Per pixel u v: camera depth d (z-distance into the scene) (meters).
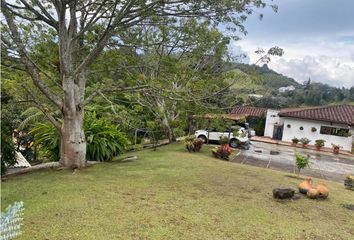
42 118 13.02
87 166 9.55
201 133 21.47
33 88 9.72
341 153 24.77
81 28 9.34
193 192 7.20
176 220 5.31
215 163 12.15
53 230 4.58
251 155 18.39
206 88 9.73
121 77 10.51
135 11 7.92
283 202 7.07
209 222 5.35
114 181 7.76
